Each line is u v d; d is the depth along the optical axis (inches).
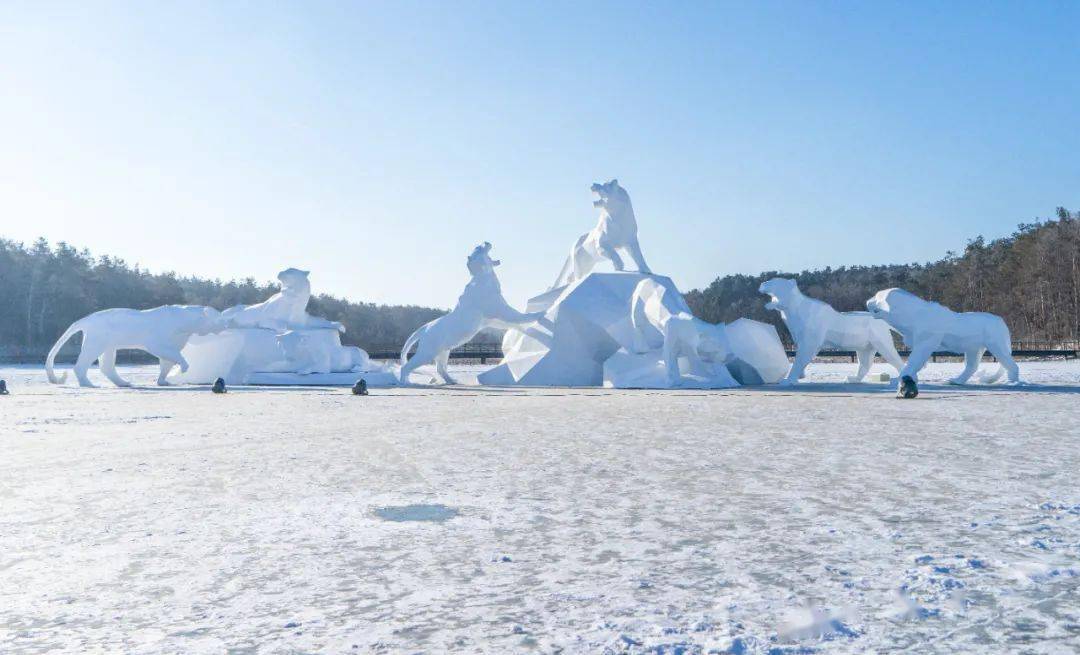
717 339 1061.8
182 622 151.9
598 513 243.0
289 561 194.1
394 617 153.3
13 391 1052.5
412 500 266.1
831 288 4259.4
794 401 737.0
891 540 205.5
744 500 259.9
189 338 1278.3
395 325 4549.7
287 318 1337.4
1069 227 2775.6
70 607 161.5
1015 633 140.0
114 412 669.3
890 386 1011.9
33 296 3107.8
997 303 3002.0
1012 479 294.0
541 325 1204.5
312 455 381.1
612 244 1243.2
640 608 155.9
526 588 170.4
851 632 141.3
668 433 464.1
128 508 258.4
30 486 301.0
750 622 147.0
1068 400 719.7
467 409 673.0
